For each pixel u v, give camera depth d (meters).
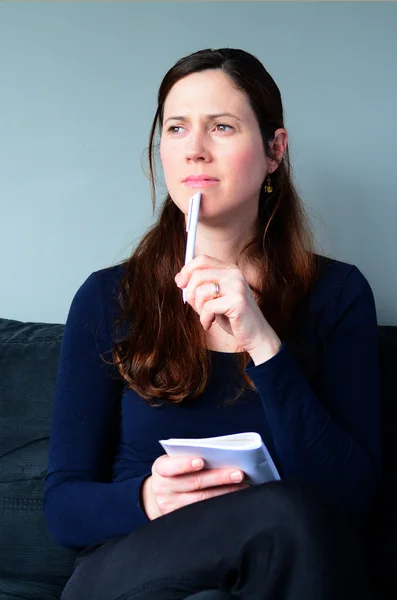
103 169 1.79
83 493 1.19
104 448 1.32
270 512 0.91
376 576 1.38
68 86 1.78
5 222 1.81
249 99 1.28
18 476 1.46
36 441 1.49
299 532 0.88
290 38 1.75
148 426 1.29
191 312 1.33
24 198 1.80
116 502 1.14
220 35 1.76
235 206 1.28
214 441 1.04
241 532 0.92
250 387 1.27
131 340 1.32
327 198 1.78
